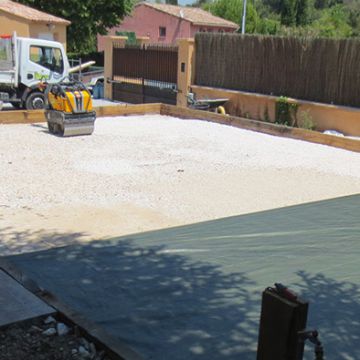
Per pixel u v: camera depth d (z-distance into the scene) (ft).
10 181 25.95
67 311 12.25
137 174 28.55
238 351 10.76
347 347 10.99
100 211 21.86
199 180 27.86
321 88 46.32
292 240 17.71
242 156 34.63
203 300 13.06
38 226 19.67
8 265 15.12
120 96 65.10
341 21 145.18
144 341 11.07
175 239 17.85
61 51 52.54
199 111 50.37
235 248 16.90
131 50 62.54
